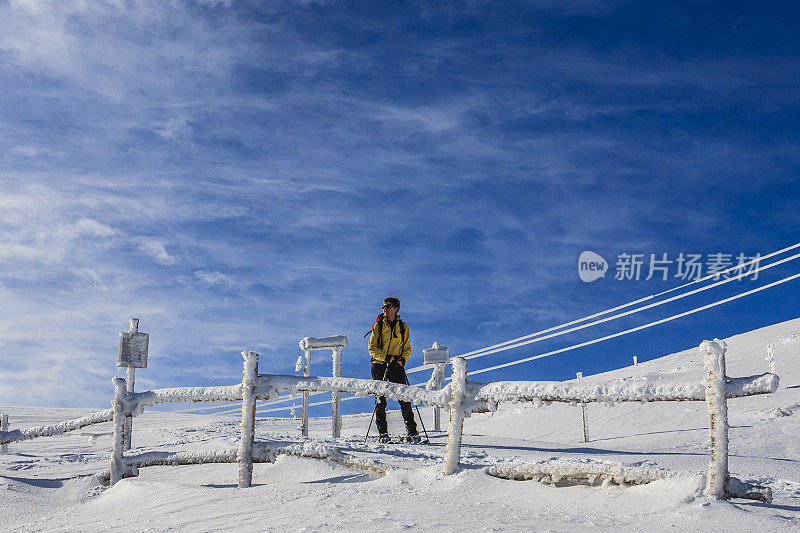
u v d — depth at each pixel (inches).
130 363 406.3
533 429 534.9
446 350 380.5
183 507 167.9
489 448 266.5
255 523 142.3
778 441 352.2
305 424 380.5
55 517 183.6
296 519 142.0
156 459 217.0
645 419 483.5
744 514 124.6
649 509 135.0
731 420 434.3
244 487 193.0
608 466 153.9
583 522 127.8
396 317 309.4
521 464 165.9
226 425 524.4
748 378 138.5
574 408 591.2
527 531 120.6
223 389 207.8
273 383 201.5
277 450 198.5
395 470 181.8
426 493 162.4
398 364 304.0
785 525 117.7
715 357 140.3
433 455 217.2
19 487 219.9
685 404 511.8
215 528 141.2
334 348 371.9
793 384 534.0
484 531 121.6
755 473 210.2
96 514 179.2
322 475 194.5
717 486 136.9
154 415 694.5
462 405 175.9
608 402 157.5
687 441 367.2
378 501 155.9
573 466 157.5
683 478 143.6
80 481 225.9
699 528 119.4
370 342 308.3
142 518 162.1
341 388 194.1
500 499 153.2
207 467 231.6
